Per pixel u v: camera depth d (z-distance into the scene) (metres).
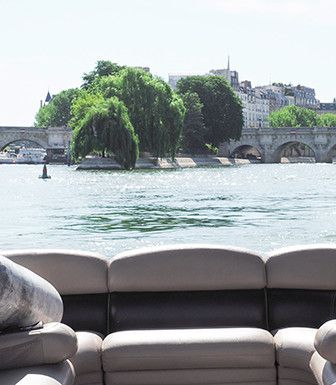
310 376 4.09
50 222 24.92
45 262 4.69
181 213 28.30
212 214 27.73
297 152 168.75
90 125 64.69
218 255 4.73
